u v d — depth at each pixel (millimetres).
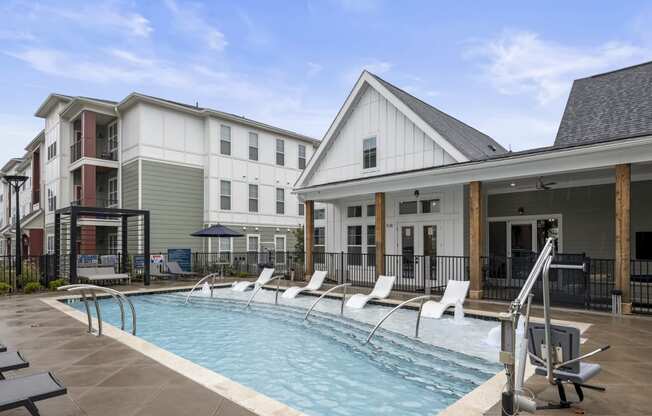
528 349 3807
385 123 13648
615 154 7973
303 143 24406
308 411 4219
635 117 9578
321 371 5484
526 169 9203
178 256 17562
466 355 5773
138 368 4641
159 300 11484
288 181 23312
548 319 3555
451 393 4652
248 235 21000
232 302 10828
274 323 8516
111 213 13383
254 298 11336
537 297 9492
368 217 14727
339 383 5023
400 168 13164
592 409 3525
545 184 11906
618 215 7934
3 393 2918
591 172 10320
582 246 11578
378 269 12188
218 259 18828
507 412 3002
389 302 9578
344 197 14312
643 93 10469
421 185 11133
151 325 8391
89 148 17953
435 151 12289
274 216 22406
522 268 10547
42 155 24406
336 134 15133
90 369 4617
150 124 17750
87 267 14109
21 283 12070
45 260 12562
